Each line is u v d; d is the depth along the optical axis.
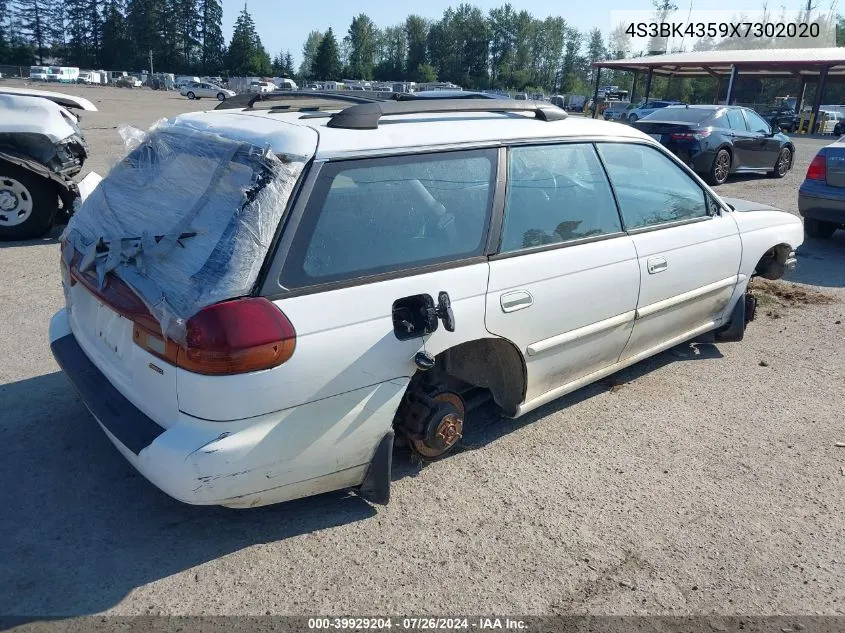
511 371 3.75
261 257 2.72
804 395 4.77
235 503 2.81
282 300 2.73
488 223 3.43
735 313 5.30
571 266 3.78
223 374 2.61
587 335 3.98
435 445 3.52
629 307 4.20
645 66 44.12
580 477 3.71
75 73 80.31
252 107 4.02
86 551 3.01
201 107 38.38
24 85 57.00
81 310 3.53
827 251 9.00
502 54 119.31
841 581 3.01
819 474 3.82
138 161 3.63
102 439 3.86
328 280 2.86
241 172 2.91
